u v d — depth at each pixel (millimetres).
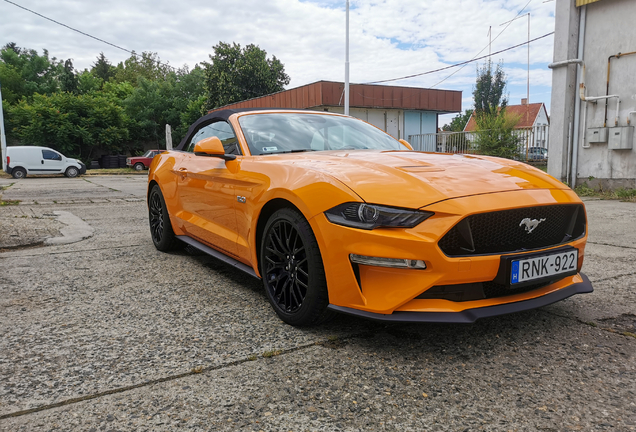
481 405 1641
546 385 1772
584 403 1641
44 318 2531
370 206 1995
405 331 2316
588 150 9617
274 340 2219
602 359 1979
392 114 23281
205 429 1507
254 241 2646
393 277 1976
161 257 4062
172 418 1571
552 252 2133
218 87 35375
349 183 2129
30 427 1518
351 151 2986
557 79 9898
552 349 2084
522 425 1517
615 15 8984
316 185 2203
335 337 2242
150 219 4477
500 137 14328
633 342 2145
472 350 2090
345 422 1544
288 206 2420
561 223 2264
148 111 40500
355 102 21219
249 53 35844
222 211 3057
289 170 2451
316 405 1649
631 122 8875
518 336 2236
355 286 2049
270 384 1800
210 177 3188
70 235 5066
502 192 2096
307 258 2234
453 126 46094
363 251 1986
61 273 3496
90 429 1506
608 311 2553
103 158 33062
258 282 3250
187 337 2262
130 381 1825
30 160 21047
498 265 1993
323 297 2215
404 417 1570
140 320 2502
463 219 1921
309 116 3588
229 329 2365
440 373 1879
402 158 2584
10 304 2771
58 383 1810
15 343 2193
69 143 33375
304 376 1861
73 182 17094
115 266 3723
